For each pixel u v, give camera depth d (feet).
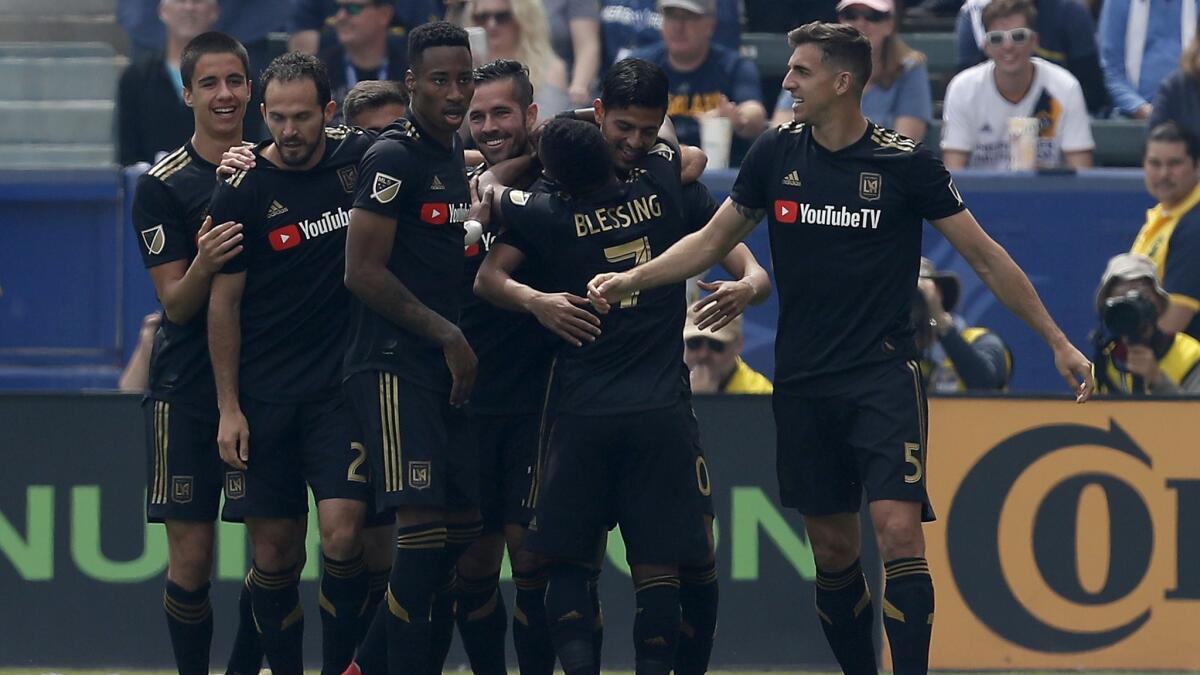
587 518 63.10
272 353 64.49
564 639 62.80
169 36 104.99
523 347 67.15
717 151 101.45
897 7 119.55
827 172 61.98
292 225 63.67
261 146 64.23
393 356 62.03
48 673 81.41
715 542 81.82
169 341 65.62
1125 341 86.33
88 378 100.12
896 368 62.34
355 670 65.41
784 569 82.43
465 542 65.67
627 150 63.46
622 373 62.49
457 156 63.31
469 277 67.00
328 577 64.90
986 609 82.43
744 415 82.23
